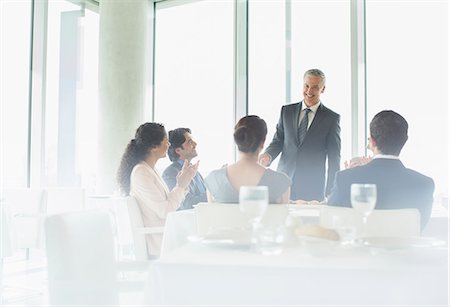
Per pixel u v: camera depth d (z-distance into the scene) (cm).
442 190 423
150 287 113
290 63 480
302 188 386
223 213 183
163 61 569
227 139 511
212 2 529
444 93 427
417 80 432
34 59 494
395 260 115
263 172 201
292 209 250
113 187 496
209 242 129
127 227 310
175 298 111
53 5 514
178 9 557
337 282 107
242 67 502
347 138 451
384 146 186
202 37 530
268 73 491
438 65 428
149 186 251
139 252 244
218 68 518
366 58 449
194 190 320
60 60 522
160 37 572
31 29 494
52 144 509
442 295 106
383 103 442
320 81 383
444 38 427
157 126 272
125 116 498
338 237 128
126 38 502
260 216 136
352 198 142
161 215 250
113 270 158
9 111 478
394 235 165
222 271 110
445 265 109
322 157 387
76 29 547
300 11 475
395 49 438
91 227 153
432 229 229
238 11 504
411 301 106
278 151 400
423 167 428
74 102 541
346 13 455
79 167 546
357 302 107
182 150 319
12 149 479
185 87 538
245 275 110
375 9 446
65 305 138
